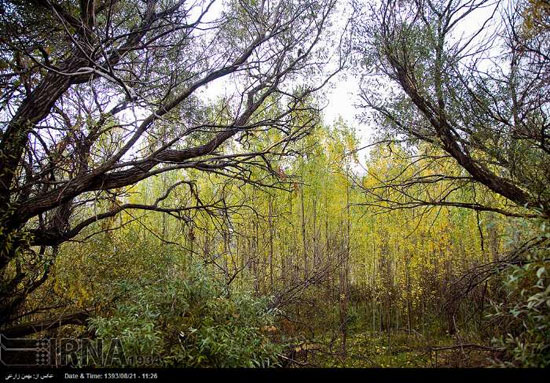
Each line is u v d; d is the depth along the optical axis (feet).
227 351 13.39
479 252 36.04
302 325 26.53
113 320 13.33
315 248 37.55
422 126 18.08
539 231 10.71
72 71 16.12
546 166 14.29
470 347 15.26
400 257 45.21
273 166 22.98
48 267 16.83
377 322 43.70
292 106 20.27
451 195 25.68
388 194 22.94
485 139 15.97
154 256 19.22
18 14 15.57
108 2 17.43
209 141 19.80
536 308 9.61
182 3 18.71
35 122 15.52
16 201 15.05
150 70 19.33
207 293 15.28
